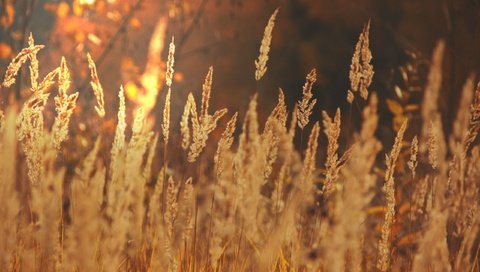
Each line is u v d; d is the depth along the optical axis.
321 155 14.84
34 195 4.45
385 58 28.78
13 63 5.27
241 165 5.28
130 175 4.48
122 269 5.18
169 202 5.19
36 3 24.41
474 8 13.26
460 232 5.29
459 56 13.11
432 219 4.87
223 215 5.42
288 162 5.63
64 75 5.21
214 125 5.48
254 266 5.50
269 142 5.54
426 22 28.97
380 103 20.59
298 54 36.16
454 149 5.41
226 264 5.69
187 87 38.09
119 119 4.66
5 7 15.77
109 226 4.68
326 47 35.25
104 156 5.36
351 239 4.05
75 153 10.46
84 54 18.05
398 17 29.89
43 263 4.69
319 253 5.15
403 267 6.04
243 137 5.26
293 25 36.50
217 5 19.78
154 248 5.22
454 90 12.56
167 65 5.27
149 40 18.94
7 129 4.29
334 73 34.84
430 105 5.53
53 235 4.39
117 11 18.88
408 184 8.13
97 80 5.20
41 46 5.22
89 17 18.66
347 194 4.04
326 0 33.97
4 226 4.34
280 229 5.25
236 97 37.12
